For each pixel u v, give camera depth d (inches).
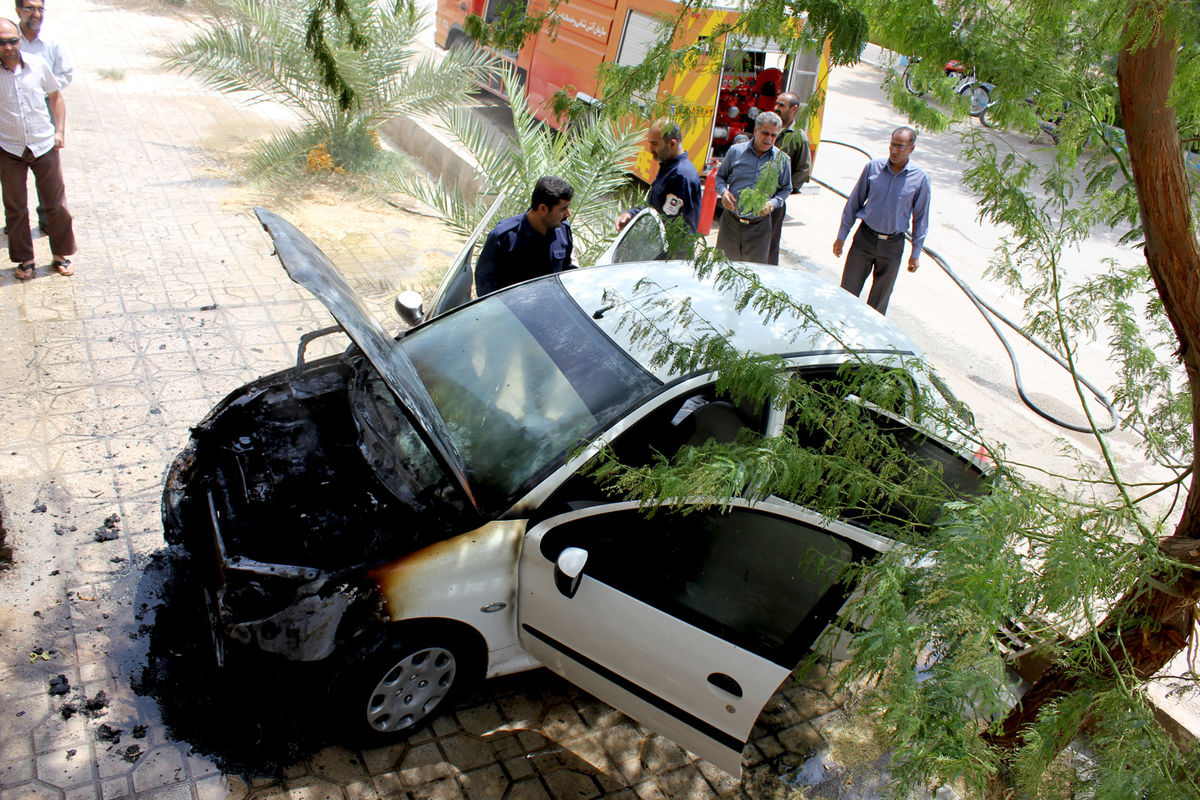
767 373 110.0
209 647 149.6
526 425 144.0
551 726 150.7
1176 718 153.6
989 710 82.7
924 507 109.0
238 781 129.7
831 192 482.0
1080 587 90.4
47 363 215.0
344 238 322.0
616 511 135.0
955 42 113.1
